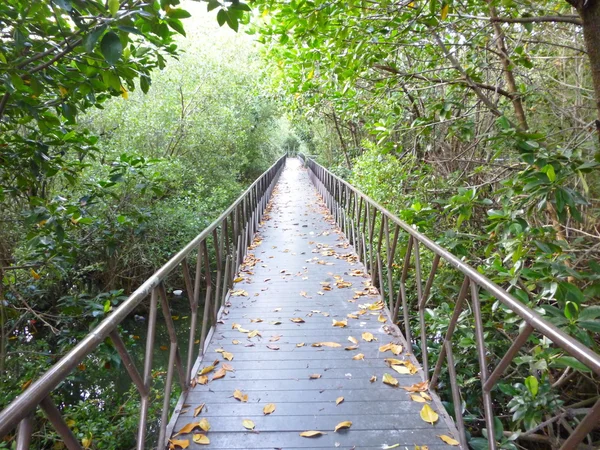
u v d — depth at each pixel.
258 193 10.50
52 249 4.50
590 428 1.35
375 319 4.25
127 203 6.56
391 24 4.54
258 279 5.81
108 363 3.87
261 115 23.41
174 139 13.05
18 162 3.95
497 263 3.22
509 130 3.23
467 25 5.25
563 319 2.30
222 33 15.68
